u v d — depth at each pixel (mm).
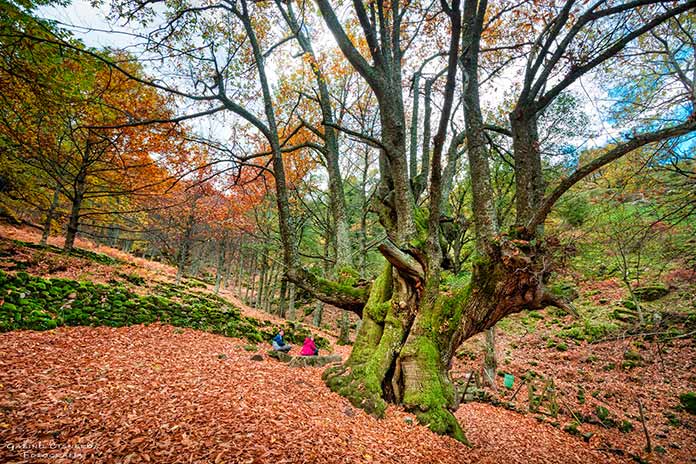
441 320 7348
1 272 8945
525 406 10992
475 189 7652
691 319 13102
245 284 39562
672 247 8648
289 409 5559
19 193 13453
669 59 10914
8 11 6480
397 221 8258
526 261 6469
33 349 6434
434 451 5406
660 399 11344
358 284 9180
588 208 13039
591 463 7273
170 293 15156
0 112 8672
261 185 18984
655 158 7039
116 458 3443
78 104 8750
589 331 16156
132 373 6117
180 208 20078
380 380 6977
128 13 7133
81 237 28125
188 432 4152
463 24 7430
